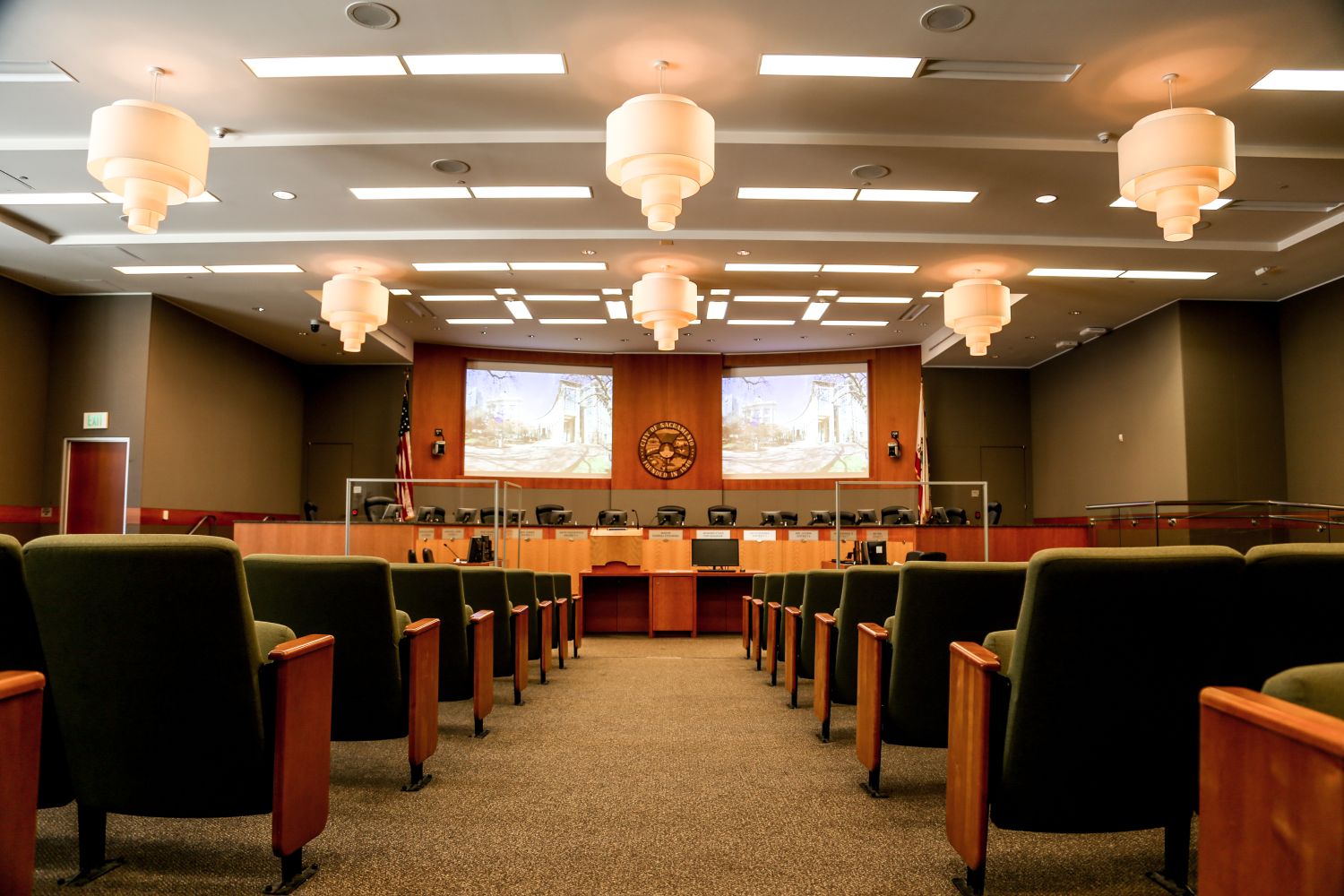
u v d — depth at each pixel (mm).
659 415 15188
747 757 3754
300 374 14773
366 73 5855
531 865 2441
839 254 9336
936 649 2820
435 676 3404
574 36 5402
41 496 10625
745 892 2248
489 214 8422
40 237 8867
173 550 1952
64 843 2561
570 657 7719
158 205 5434
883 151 6840
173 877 2305
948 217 8344
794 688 5012
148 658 2029
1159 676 1970
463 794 3162
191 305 11406
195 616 2006
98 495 10672
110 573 1968
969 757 2230
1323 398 10070
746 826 2801
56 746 2141
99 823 2338
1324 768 1174
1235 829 1361
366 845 2596
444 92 6121
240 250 9227
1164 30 5246
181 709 2076
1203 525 9672
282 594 2852
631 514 14906
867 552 9906
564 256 9539
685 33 5367
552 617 6609
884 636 3016
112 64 5715
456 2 5043
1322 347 10117
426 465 14406
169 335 11227
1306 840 1204
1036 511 15047
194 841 2596
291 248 9180
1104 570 1875
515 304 11805
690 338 14148
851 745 3996
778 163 7086
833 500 14836
